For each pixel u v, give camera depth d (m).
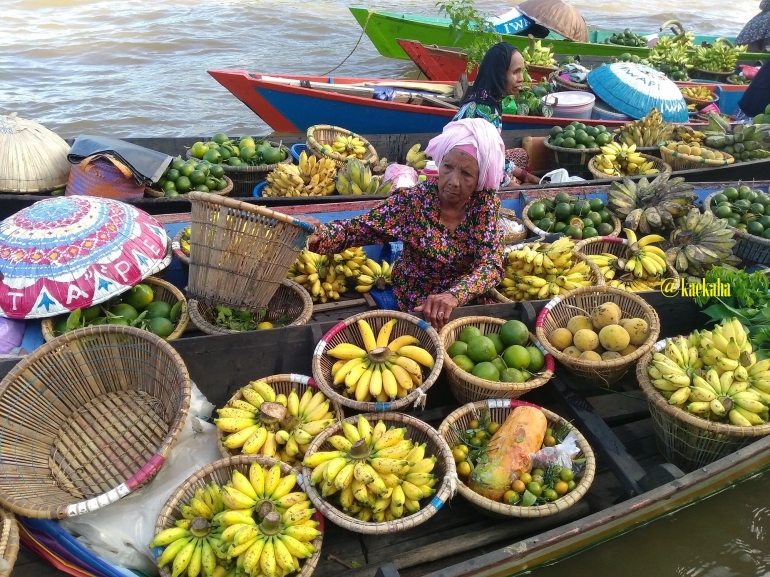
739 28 19.75
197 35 13.59
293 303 4.25
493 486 2.89
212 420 3.23
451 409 3.77
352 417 3.04
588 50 11.85
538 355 3.54
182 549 2.41
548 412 3.30
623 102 8.51
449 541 2.91
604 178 6.27
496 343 3.64
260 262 3.38
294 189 5.69
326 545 2.93
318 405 3.16
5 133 5.06
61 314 3.54
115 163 4.93
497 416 3.34
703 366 3.43
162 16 14.88
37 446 2.87
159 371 3.10
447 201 3.60
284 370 3.62
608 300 4.01
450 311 3.47
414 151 6.92
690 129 7.62
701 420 3.03
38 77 10.59
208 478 2.75
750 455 3.06
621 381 4.12
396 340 3.44
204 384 3.49
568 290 4.27
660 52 12.09
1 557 2.23
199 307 3.95
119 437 3.00
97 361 3.11
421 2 18.55
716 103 10.54
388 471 2.62
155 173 5.13
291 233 3.36
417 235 3.75
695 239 5.04
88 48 12.25
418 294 4.05
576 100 8.38
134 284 3.67
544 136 7.69
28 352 3.56
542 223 5.34
